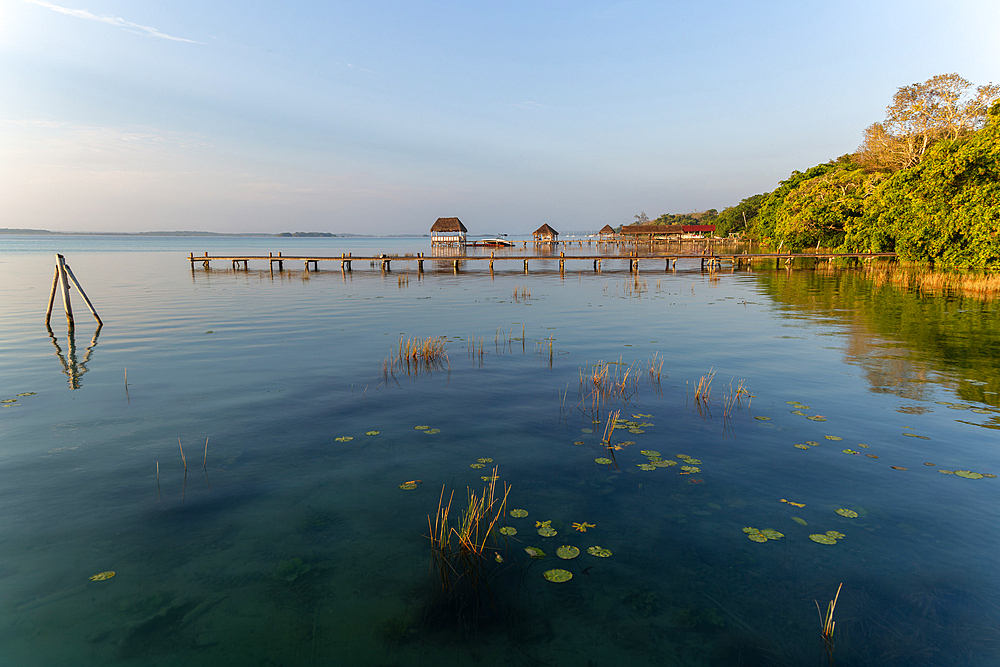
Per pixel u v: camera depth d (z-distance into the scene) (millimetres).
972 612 3523
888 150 51469
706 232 101562
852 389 8805
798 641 3314
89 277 34812
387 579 3973
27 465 5945
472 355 11609
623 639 3359
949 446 6328
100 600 3721
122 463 6016
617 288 27609
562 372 10156
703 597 3748
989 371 9883
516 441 6676
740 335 13836
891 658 3148
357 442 6656
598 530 4609
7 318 17156
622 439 6703
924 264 32156
